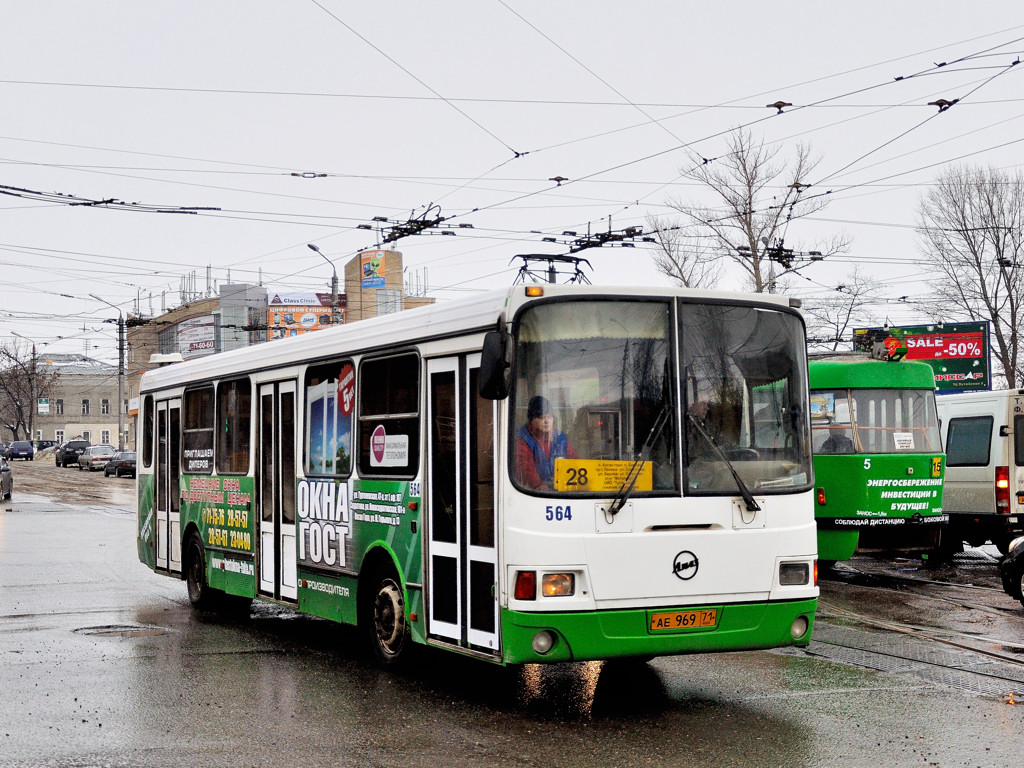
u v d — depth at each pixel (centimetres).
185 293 7269
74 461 6881
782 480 778
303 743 679
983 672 889
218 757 648
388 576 896
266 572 1095
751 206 3869
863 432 1549
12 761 640
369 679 870
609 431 734
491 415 752
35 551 1938
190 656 974
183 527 1302
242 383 1159
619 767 624
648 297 759
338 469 962
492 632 742
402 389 870
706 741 680
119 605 1302
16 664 935
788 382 796
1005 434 1727
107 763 636
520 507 717
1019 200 3884
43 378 10688
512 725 723
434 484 820
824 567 1736
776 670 900
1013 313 3878
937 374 3534
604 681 861
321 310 6594
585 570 713
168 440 1371
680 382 755
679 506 739
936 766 626
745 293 791
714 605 743
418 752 657
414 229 2283
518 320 734
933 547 1576
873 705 776
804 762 634
